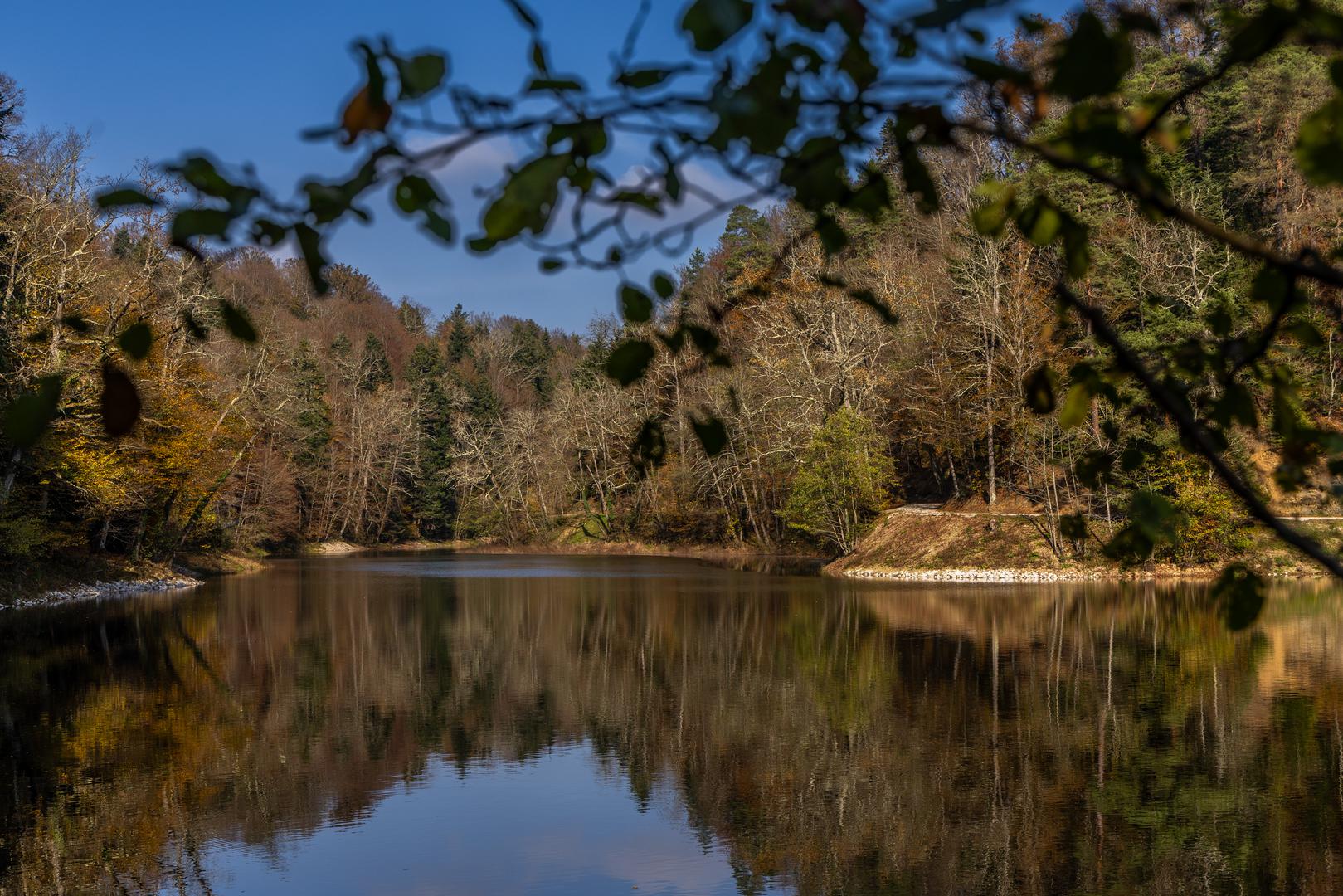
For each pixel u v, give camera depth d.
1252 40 1.11
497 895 7.42
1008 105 1.18
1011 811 9.05
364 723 12.87
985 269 33.38
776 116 1.14
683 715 13.09
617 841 8.58
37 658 17.70
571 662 17.52
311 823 9.06
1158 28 1.08
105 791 9.99
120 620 23.12
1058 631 19.52
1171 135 1.21
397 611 25.75
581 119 1.14
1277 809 8.84
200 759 11.14
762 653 17.83
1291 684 13.88
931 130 1.18
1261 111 26.44
